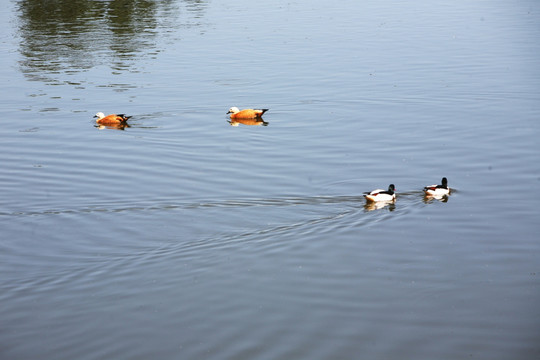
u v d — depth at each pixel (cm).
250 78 4903
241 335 1964
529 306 2092
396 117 3981
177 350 1898
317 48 5762
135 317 2055
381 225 2634
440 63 5169
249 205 2816
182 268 2333
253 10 7731
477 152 3388
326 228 2619
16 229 2634
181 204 2834
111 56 5669
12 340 1952
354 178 3094
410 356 1867
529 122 3806
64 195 2944
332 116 4041
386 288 2200
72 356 1881
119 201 2875
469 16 7069
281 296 2158
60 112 4219
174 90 4662
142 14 7506
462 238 2528
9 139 3722
